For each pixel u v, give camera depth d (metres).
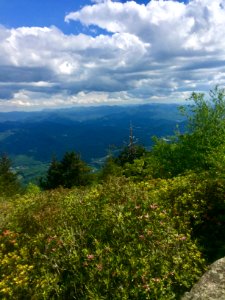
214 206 14.02
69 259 9.83
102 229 10.98
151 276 9.02
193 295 8.66
